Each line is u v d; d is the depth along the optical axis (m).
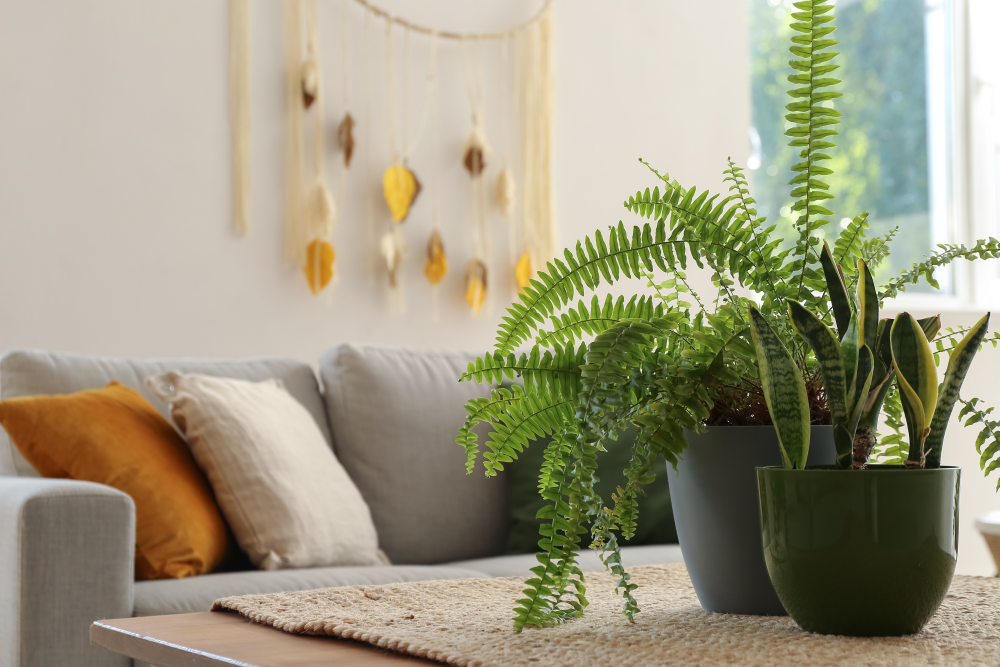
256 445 1.63
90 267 2.19
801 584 0.60
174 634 0.64
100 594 1.21
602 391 0.62
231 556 1.60
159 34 2.30
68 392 1.67
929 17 3.59
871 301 0.62
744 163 3.22
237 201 2.37
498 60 2.78
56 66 2.18
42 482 1.28
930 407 0.64
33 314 2.11
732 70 3.23
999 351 3.23
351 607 0.72
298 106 2.46
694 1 3.17
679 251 0.71
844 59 3.44
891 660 0.51
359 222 2.54
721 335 0.68
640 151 3.03
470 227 2.69
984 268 3.48
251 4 2.43
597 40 2.99
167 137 2.30
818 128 0.72
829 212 0.73
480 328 2.69
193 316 2.30
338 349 2.06
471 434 0.74
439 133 2.68
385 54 2.61
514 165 2.78
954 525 0.62
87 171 2.20
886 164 3.46
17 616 1.17
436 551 1.96
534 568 0.60
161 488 1.48
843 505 0.59
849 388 0.61
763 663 0.50
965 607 0.71
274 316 2.40
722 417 0.72
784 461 0.63
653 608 0.73
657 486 1.97
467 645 0.55
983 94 3.56
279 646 0.59
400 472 1.97
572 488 0.60
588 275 0.72
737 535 0.69
